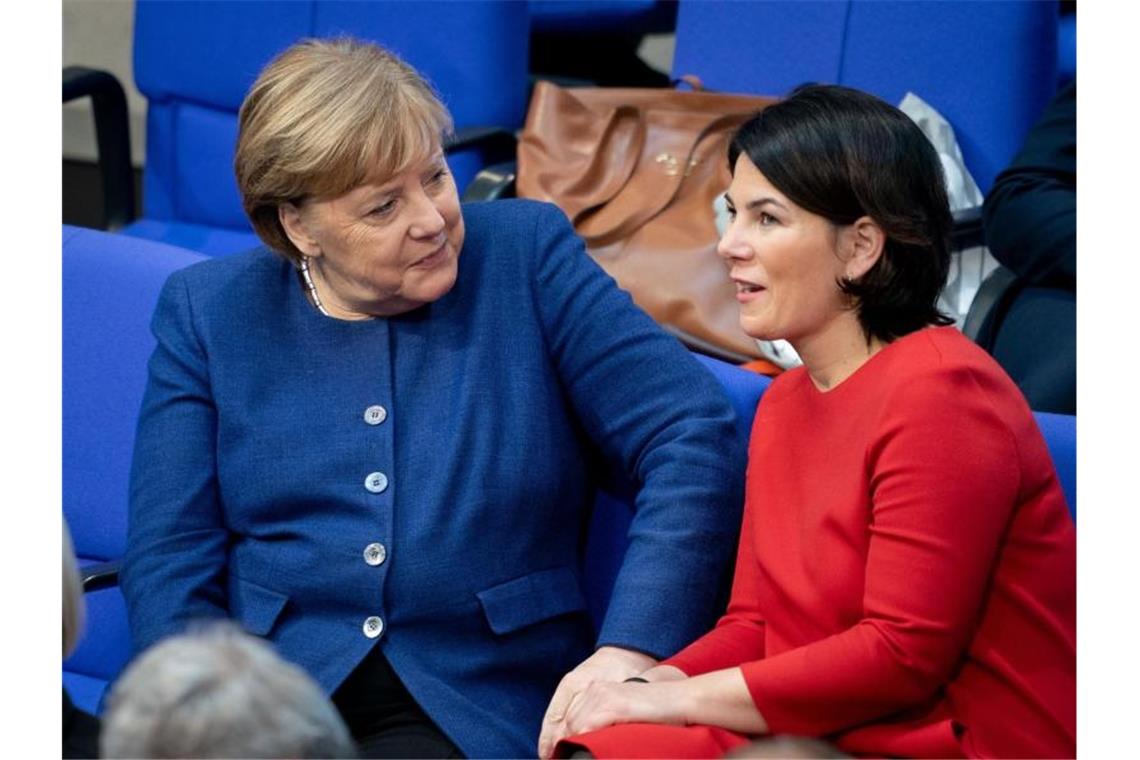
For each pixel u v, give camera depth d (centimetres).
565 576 653
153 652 354
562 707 586
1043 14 939
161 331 669
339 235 612
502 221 673
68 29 1579
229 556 655
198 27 1129
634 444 649
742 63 1048
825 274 565
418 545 622
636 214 955
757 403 665
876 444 541
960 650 537
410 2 1048
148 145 1177
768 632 590
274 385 648
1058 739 540
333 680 616
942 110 966
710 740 538
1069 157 869
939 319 581
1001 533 534
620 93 1002
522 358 652
